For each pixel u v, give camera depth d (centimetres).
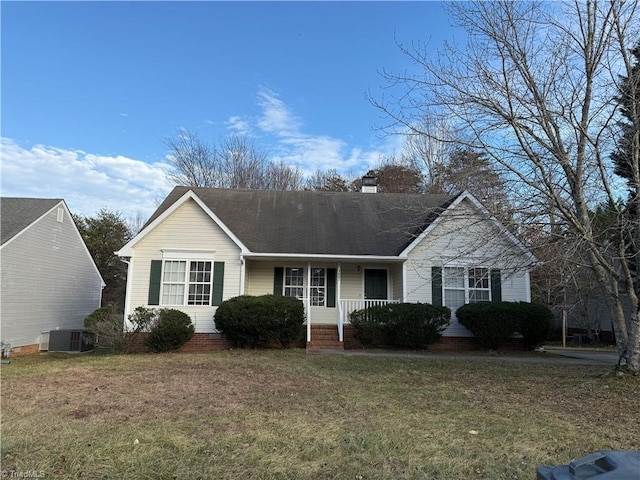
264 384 859
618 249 964
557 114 904
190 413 636
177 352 1438
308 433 545
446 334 1612
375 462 459
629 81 888
